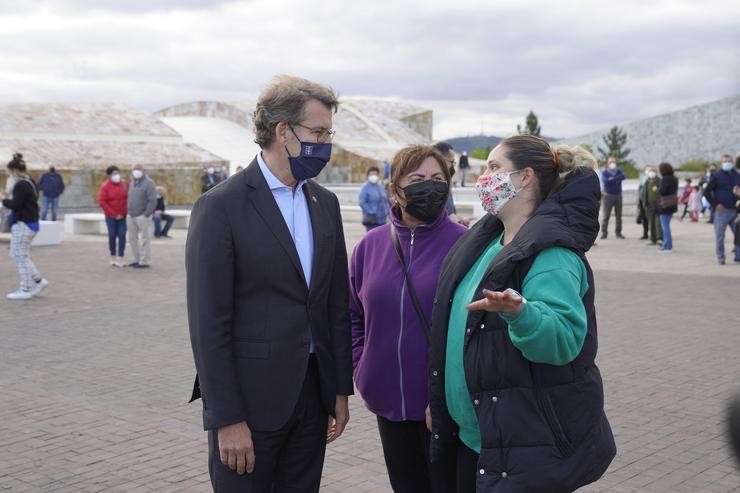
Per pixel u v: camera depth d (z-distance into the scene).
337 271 3.31
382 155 46.75
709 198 14.82
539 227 2.73
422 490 3.70
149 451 5.31
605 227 20.08
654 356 7.73
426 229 3.54
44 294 11.79
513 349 2.69
